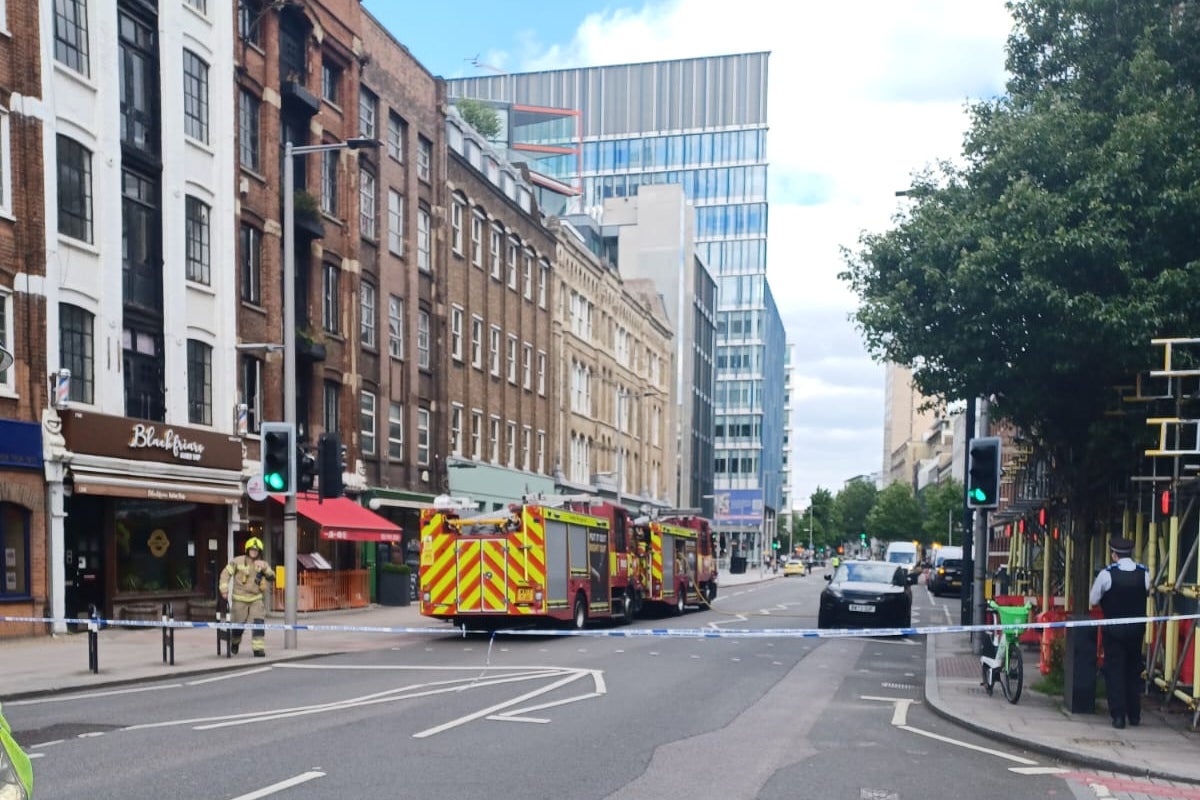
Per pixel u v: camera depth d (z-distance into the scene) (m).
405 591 31.98
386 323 34.09
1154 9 15.15
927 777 8.44
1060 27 15.98
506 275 44.66
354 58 32.25
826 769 8.62
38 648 17.73
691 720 10.91
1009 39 16.67
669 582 30.19
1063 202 14.12
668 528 30.23
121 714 10.89
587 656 17.34
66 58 21.19
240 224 26.75
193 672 14.80
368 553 32.47
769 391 117.94
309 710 11.09
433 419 37.44
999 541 39.97
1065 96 15.66
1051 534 20.55
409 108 36.03
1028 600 17.62
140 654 16.95
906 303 15.98
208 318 25.34
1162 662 12.93
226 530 25.81
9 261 19.53
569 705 11.62
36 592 19.67
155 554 23.89
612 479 58.50
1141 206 13.97
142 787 7.42
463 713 10.89
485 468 41.50
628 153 107.56
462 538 21.38
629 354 65.12
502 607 21.05
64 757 8.50
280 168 28.44
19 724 10.23
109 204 21.95
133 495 21.92
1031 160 15.09
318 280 30.03
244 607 16.92
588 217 75.94
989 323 14.98
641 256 81.88
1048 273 14.17
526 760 8.53
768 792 7.72
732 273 106.56
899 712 12.08
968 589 23.19
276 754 8.63
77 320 21.27
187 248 24.77
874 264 16.64
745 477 106.50
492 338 43.38
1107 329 13.46
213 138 25.73
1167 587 11.96
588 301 56.50
